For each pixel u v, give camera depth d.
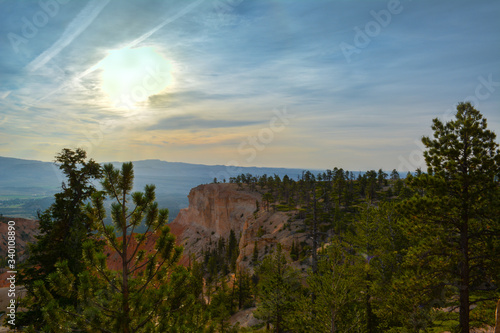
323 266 23.27
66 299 14.07
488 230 15.27
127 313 9.39
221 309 33.25
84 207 9.85
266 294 30.20
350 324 20.22
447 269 16.30
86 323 8.83
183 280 10.85
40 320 14.70
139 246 10.41
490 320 15.52
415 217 16.44
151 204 10.28
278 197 166.38
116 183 9.92
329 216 93.69
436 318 18.78
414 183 16.88
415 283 17.14
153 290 10.59
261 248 99.50
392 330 20.94
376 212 27.80
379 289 23.19
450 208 15.41
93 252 9.49
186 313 11.02
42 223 20.45
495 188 14.56
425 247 16.80
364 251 27.06
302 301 23.62
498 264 14.59
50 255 18.95
